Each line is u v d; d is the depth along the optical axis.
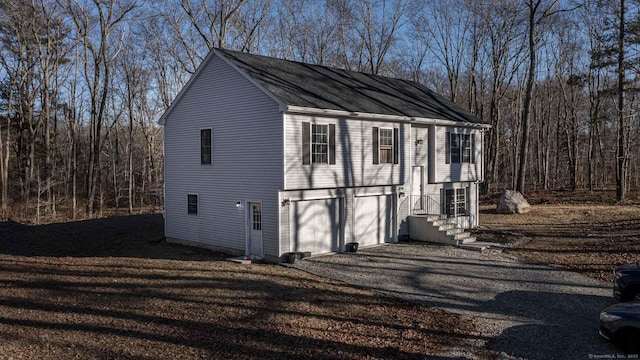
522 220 27.45
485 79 49.03
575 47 45.50
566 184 49.72
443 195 25.34
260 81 18.16
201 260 18.25
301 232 18.36
